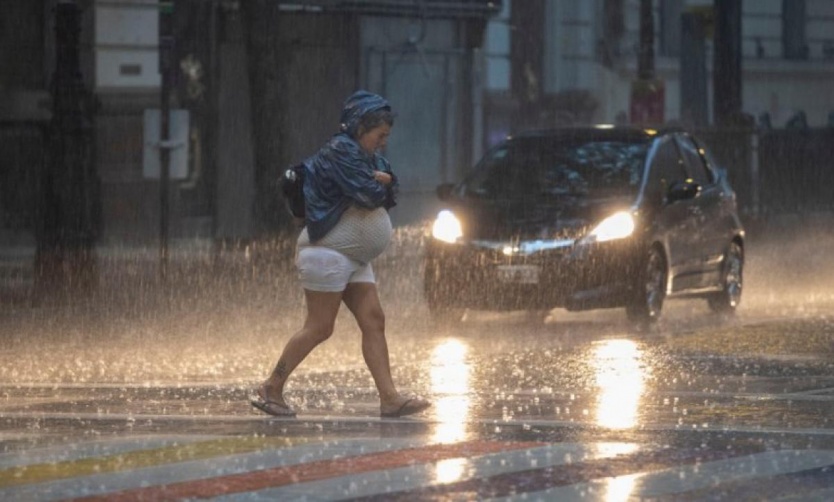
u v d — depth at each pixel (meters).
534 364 31.44
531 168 41.53
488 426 23.08
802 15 114.81
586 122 91.94
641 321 40.03
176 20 68.69
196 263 56.50
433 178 77.81
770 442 21.75
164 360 33.03
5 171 63.84
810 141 89.88
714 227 43.19
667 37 105.38
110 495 18.09
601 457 20.47
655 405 25.56
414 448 21.08
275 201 54.34
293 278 52.62
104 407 25.53
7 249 62.12
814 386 28.11
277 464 19.94
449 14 76.88
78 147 46.31
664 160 42.25
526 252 39.16
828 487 18.73
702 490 18.47
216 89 70.06
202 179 70.06
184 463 20.03
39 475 19.28
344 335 37.38
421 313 43.22
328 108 73.25
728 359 32.19
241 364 32.25
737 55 79.19
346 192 23.83
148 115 48.94
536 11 87.75
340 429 22.86
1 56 63.59
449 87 78.31
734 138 77.69
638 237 39.53
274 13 54.75
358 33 73.50
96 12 64.62
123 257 58.25
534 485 18.64
